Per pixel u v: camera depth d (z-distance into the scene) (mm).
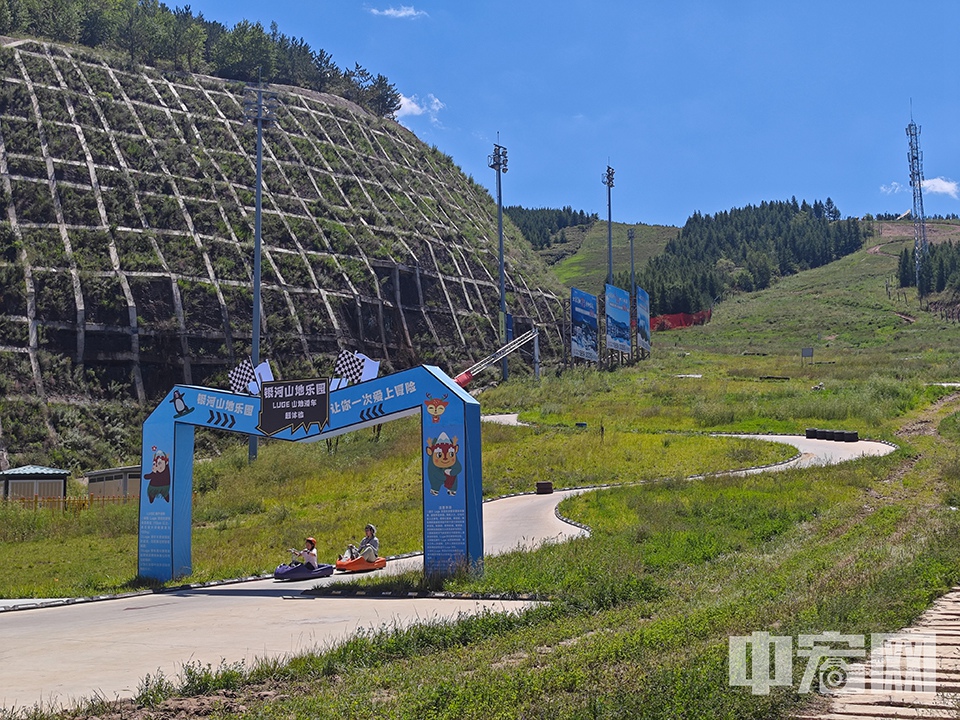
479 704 8688
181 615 17391
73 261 59750
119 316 58406
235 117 90125
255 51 109250
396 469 42844
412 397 20797
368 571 23203
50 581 24891
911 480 32625
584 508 30062
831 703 8781
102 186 68625
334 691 9875
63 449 49281
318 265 74438
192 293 63125
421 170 109312
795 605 12711
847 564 17000
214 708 9633
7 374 51938
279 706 9273
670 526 25625
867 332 114062
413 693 9312
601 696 8609
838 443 44062
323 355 67000
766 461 39094
